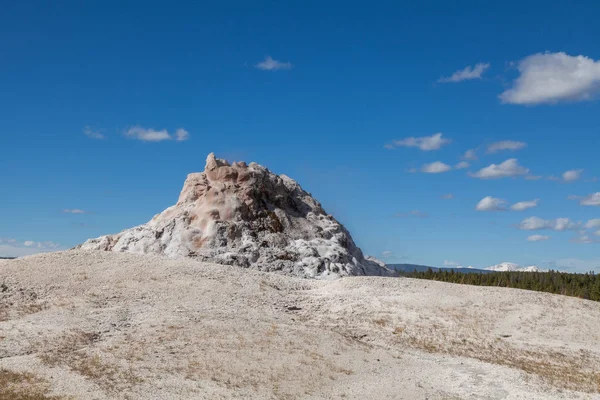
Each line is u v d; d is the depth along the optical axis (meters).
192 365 34.97
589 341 48.84
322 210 94.19
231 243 77.06
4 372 31.70
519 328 50.47
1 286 49.91
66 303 46.72
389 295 56.72
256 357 37.22
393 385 35.53
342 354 39.94
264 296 54.19
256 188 85.50
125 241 79.31
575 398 35.91
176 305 48.19
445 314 52.22
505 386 37.16
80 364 33.78
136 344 37.66
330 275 74.12
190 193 85.75
